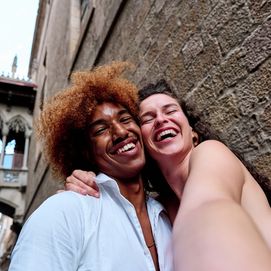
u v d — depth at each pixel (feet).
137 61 10.85
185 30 7.89
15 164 62.44
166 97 5.25
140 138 4.89
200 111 6.92
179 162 4.72
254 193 3.54
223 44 6.35
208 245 2.04
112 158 4.59
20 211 55.21
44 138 5.46
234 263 1.90
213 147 3.65
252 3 5.62
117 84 5.26
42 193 32.94
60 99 5.24
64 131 5.13
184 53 7.82
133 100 5.36
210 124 6.53
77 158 5.21
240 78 5.80
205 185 2.81
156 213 4.28
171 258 3.69
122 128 4.65
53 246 3.08
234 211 2.30
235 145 5.81
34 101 60.80
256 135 5.35
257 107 5.36
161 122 4.83
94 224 3.44
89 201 3.68
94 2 17.48
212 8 6.81
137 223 3.68
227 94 6.12
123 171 4.56
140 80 10.44
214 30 6.68
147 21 10.36
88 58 17.87
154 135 4.87
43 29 53.62
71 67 22.20
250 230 2.14
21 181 56.80
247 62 5.66
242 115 5.69
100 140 4.66
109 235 3.41
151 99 5.25
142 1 10.93
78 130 4.98
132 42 11.51
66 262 3.07
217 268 1.90
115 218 3.64
